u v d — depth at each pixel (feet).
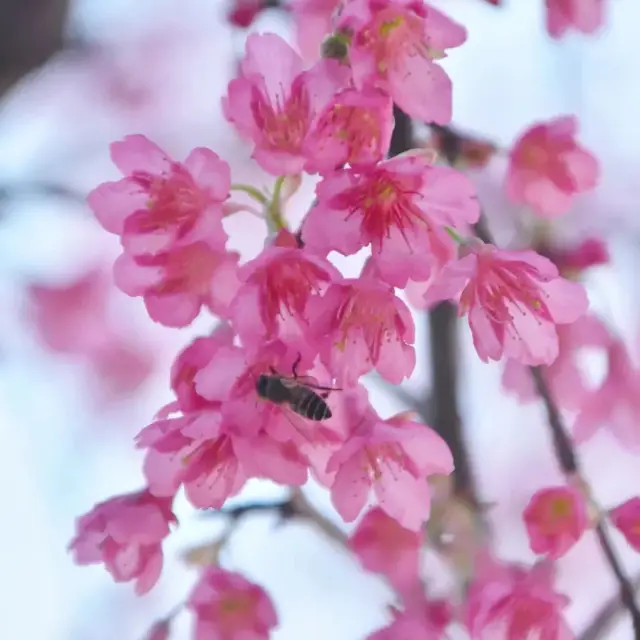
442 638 2.25
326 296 2.14
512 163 2.29
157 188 2.17
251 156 2.15
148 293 2.18
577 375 2.39
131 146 2.17
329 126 2.14
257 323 2.14
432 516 2.27
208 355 2.17
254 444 2.17
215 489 2.18
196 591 2.26
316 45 2.25
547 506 2.21
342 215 2.14
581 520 2.21
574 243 2.34
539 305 2.18
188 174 2.17
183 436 2.17
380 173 2.13
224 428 2.15
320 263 2.13
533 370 2.27
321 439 2.18
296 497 2.27
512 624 2.21
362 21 2.14
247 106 2.14
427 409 2.31
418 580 2.25
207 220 2.17
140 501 2.21
